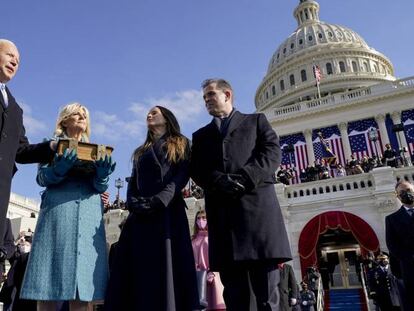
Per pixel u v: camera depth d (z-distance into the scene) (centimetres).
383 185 1802
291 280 802
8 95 345
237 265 332
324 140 3553
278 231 330
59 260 338
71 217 357
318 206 1895
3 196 301
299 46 7100
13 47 351
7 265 1550
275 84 6812
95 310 484
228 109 400
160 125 398
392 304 1011
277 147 358
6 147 317
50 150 372
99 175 369
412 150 3272
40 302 352
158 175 363
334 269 2097
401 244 548
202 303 480
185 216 364
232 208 339
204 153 374
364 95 3575
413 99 3431
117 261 346
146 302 314
